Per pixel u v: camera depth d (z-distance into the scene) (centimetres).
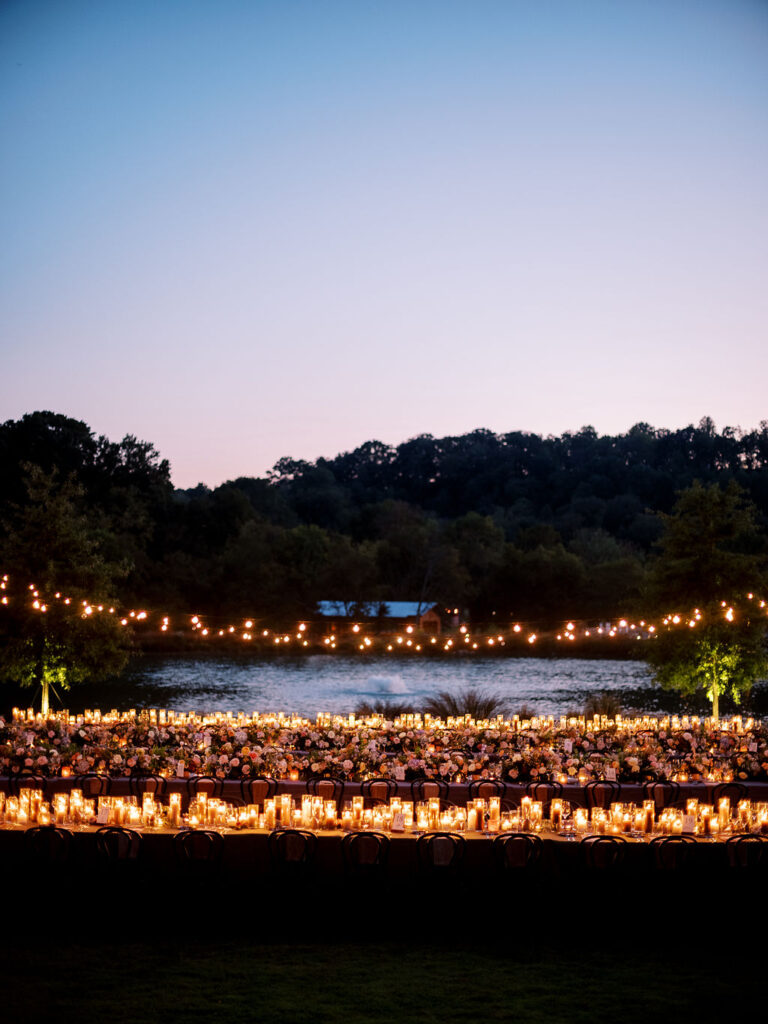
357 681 4116
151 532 7394
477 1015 746
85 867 934
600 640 5469
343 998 775
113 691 3719
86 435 7556
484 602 7644
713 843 921
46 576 2553
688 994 789
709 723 1722
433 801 962
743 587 2398
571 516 12025
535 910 920
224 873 931
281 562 7169
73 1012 745
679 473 14588
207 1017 738
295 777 1340
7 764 1359
